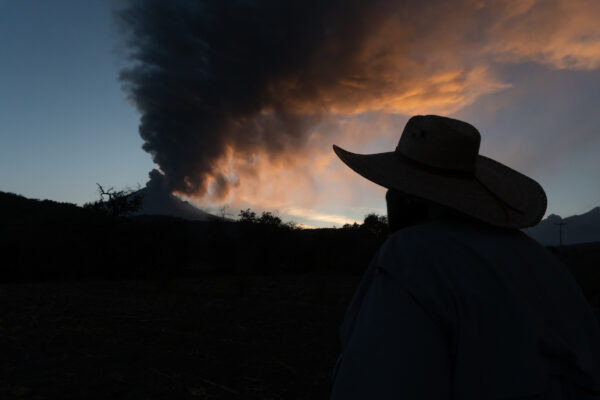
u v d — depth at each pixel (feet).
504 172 4.29
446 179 3.41
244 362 20.52
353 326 3.07
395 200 3.77
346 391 2.37
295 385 17.60
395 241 3.03
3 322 27.45
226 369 19.27
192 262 118.73
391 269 2.75
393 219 3.81
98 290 50.65
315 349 23.61
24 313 30.91
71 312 31.86
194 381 17.52
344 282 80.64
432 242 2.91
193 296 46.57
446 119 3.54
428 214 3.54
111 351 21.52
